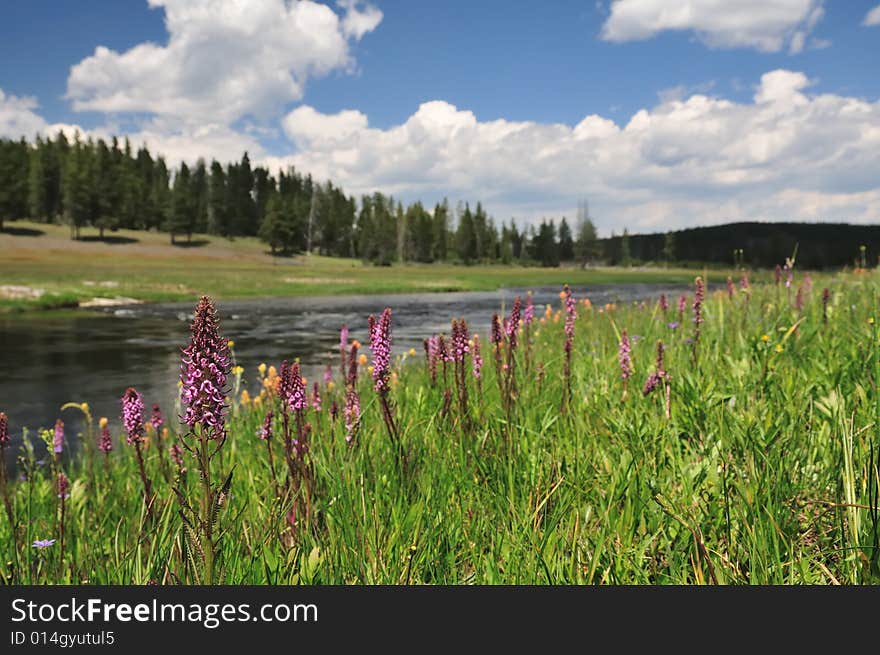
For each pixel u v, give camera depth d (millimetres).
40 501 4672
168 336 25875
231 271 88375
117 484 5355
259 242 171875
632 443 3732
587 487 3461
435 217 174750
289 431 4000
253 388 12445
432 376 5586
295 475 3564
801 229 180000
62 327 29281
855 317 6449
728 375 4645
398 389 5977
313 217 165750
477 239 175500
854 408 3740
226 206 171125
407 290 65000
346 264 144000
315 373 15039
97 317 34438
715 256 170625
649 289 66438
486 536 3223
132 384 15352
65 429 10719
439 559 3049
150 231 162750
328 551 2998
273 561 2818
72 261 101125
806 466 3334
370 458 3898
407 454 3811
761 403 3912
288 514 3488
